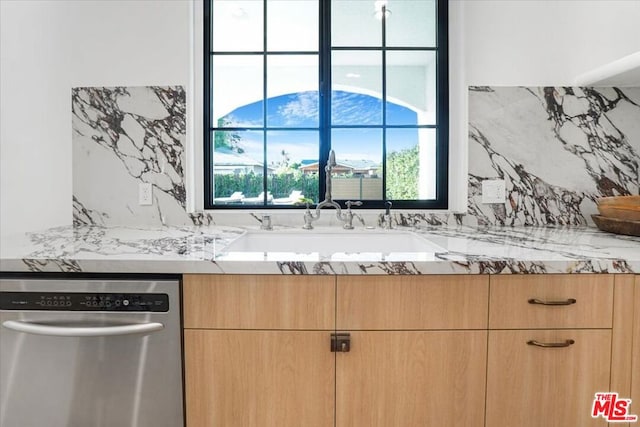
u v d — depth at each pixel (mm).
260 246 1570
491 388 1022
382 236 1581
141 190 1700
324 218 1729
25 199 1722
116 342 1016
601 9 1638
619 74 1448
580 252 1080
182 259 1003
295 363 1023
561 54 1660
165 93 1678
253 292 1013
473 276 1010
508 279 1011
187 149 1694
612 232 1419
